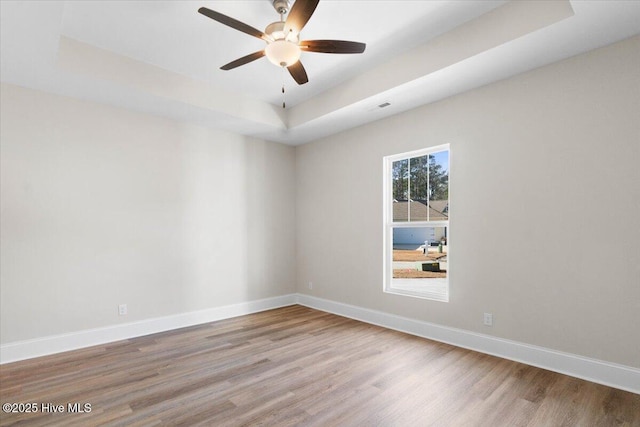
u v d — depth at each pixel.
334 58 3.09
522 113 2.81
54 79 2.83
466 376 2.54
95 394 2.30
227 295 4.36
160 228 3.79
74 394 2.30
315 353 3.05
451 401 2.19
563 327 2.58
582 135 2.50
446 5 2.36
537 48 2.43
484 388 2.36
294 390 2.35
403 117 3.72
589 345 2.46
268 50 2.26
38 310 3.01
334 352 3.07
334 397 2.25
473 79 2.93
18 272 2.92
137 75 3.06
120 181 3.51
